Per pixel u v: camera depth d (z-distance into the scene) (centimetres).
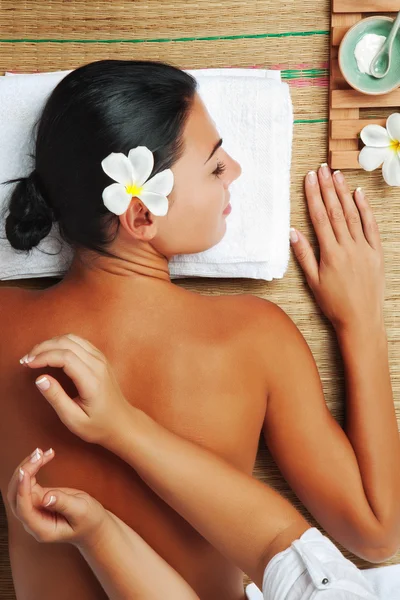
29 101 138
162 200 106
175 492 101
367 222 140
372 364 135
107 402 97
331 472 124
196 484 101
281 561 97
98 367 97
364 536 126
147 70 114
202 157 113
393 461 130
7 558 149
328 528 129
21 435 111
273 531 101
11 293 117
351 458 125
